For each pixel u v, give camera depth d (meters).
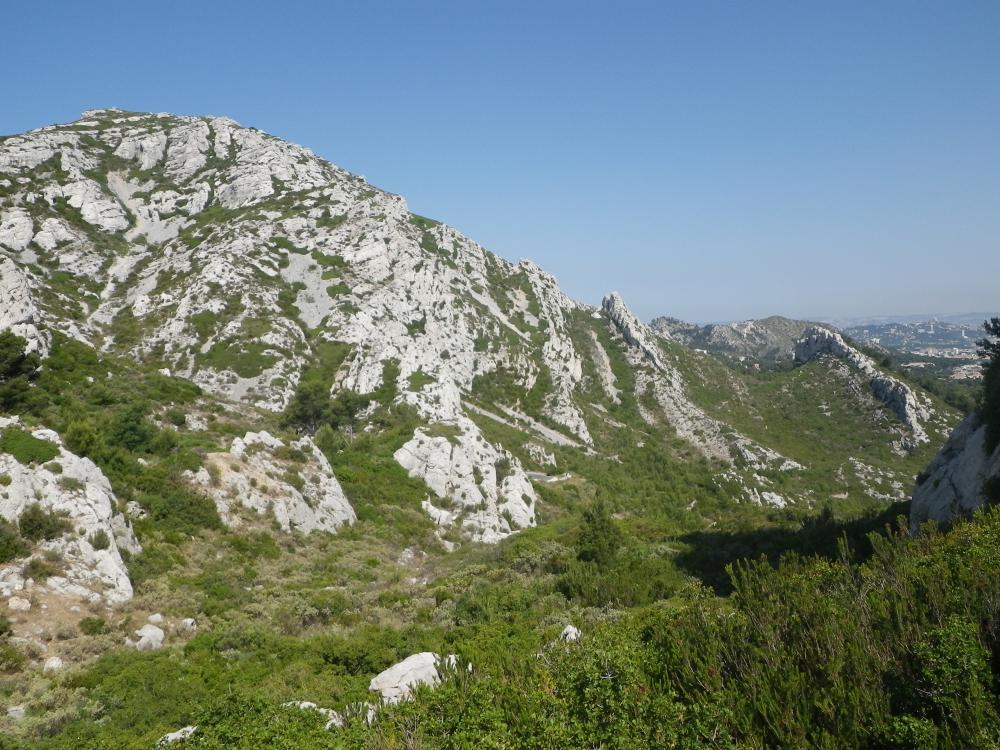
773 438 112.94
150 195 112.56
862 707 8.48
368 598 27.95
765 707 8.83
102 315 77.62
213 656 19.86
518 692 11.09
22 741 13.98
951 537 15.24
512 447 78.56
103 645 20.56
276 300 83.62
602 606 24.05
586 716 9.44
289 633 23.00
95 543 24.94
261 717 12.20
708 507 69.31
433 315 100.94
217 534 32.78
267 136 142.75
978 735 7.32
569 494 67.00
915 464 101.25
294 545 35.41
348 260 99.06
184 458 36.16
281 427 56.88
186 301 77.94
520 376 106.69
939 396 123.06
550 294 146.38
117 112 144.25
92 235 95.38
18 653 18.88
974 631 9.10
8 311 53.47
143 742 13.33
